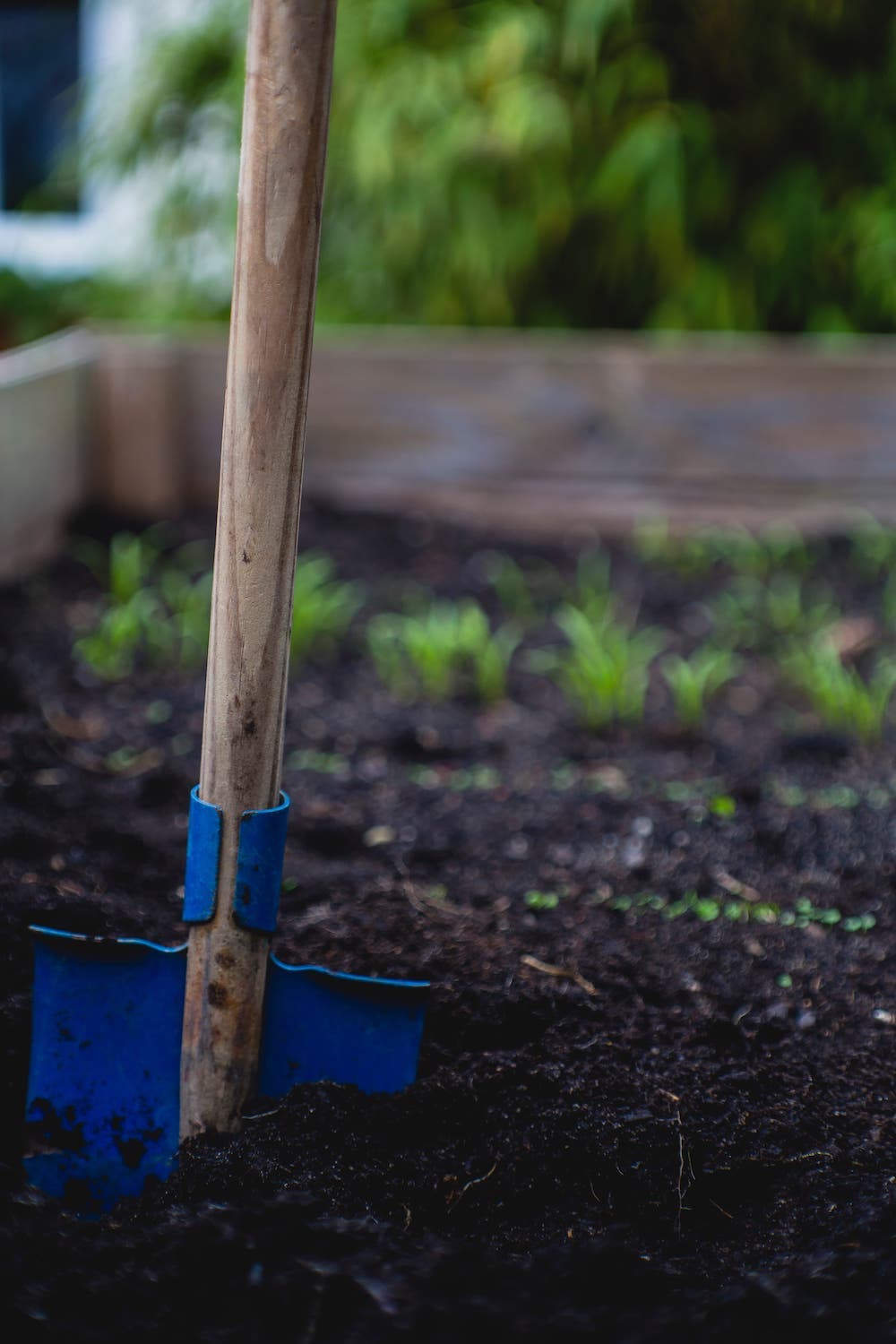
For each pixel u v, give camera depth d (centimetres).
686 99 412
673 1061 153
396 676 296
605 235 425
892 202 404
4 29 555
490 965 169
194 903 128
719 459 376
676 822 223
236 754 124
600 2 380
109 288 485
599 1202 132
